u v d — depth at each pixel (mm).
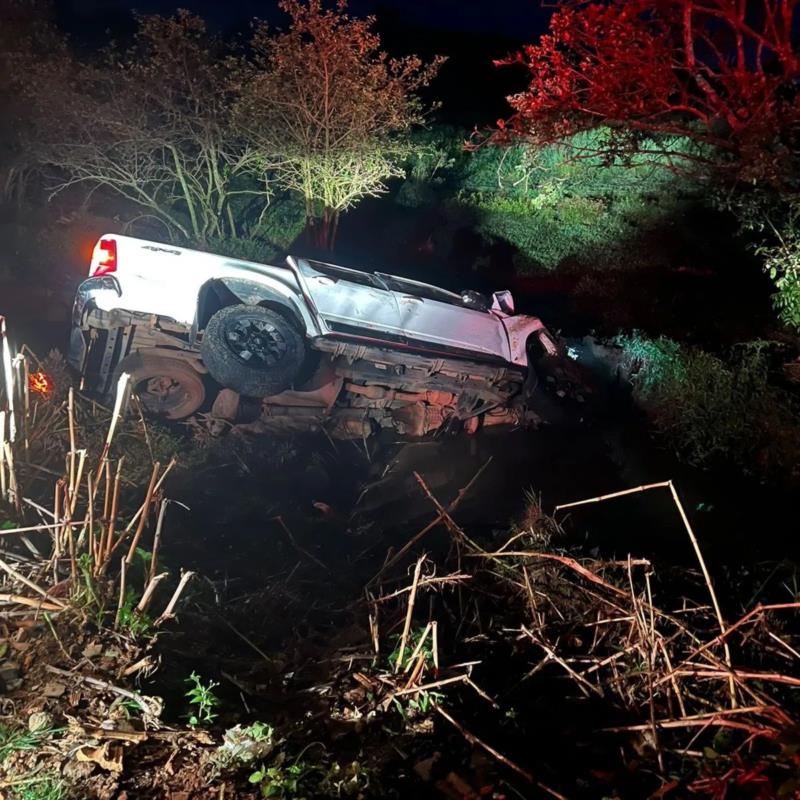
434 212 16156
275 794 2498
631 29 6781
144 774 2553
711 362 8734
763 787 2660
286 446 7070
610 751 3066
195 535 4887
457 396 8055
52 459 4820
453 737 2988
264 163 13086
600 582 3607
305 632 3826
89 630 3086
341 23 12539
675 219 16172
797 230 8867
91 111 11742
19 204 12508
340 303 7492
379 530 5715
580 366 9391
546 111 7703
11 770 2479
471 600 4055
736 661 3732
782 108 6922
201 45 12734
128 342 6961
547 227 15984
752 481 7508
